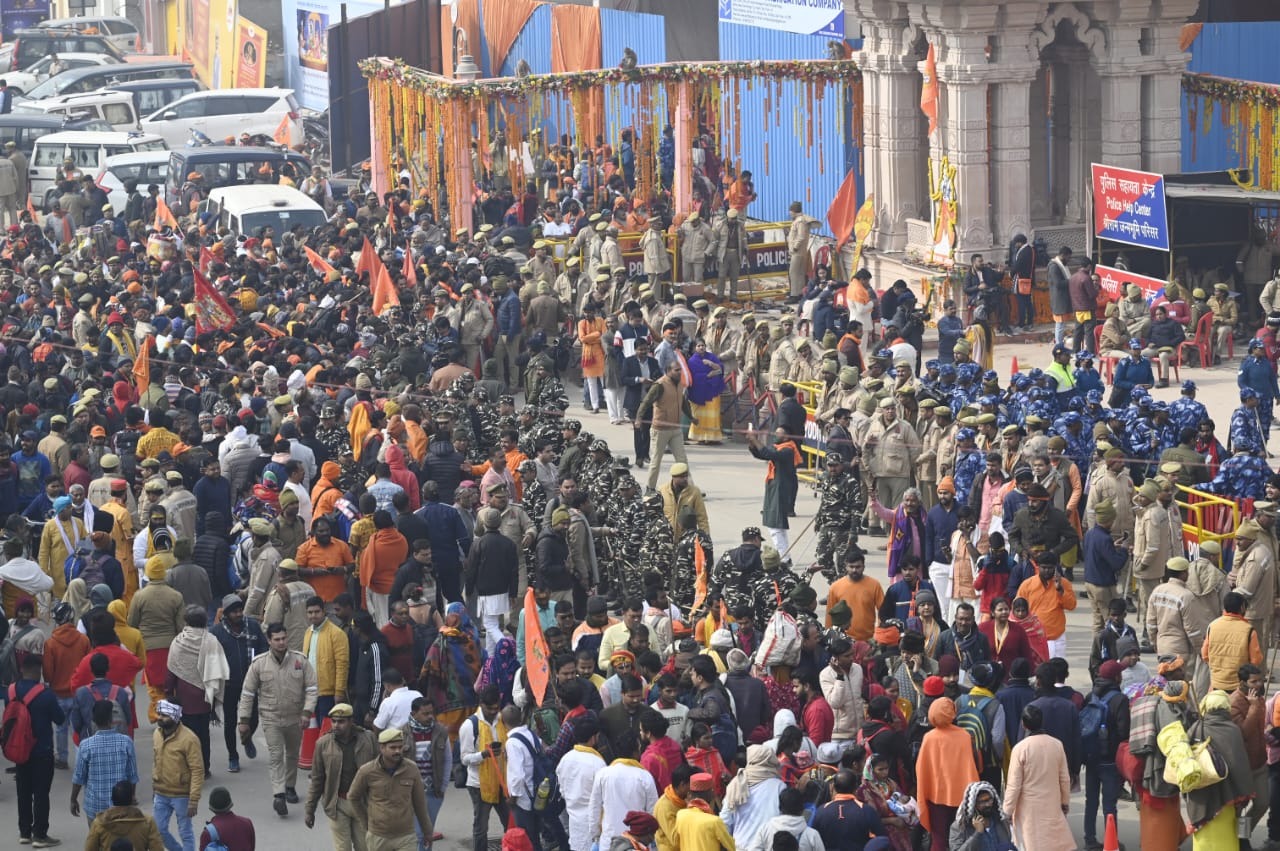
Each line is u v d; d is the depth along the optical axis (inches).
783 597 983.0
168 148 3061.0
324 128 3235.7
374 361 1566.2
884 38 2073.1
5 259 2134.6
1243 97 2041.1
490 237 2194.9
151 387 1478.8
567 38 2839.6
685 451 1560.0
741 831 813.9
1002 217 1989.4
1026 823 834.2
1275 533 1088.8
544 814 883.4
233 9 3686.0
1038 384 1370.6
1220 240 1946.4
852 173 2119.8
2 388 1494.8
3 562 1175.6
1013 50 1950.1
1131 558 1177.4
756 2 2477.9
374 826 844.6
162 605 1033.5
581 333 1710.1
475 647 996.6
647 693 910.4
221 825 807.1
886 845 781.9
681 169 2327.8
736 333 1663.4
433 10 3043.8
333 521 1102.4
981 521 1169.4
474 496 1172.5
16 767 961.5
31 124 3036.4
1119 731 877.8
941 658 914.1
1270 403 1560.0
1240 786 848.3
